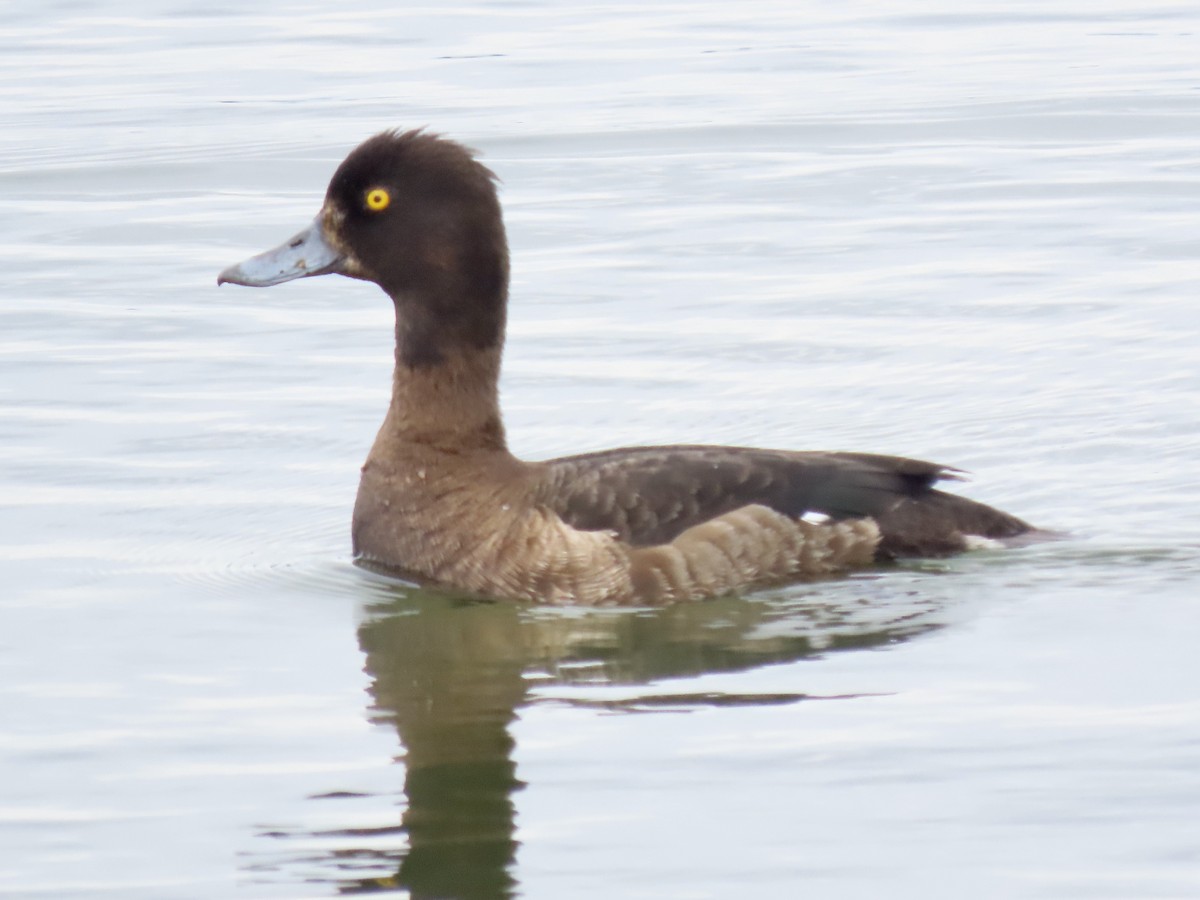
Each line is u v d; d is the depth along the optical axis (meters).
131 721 10.73
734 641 11.65
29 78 27.19
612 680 11.15
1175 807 9.42
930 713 10.53
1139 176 22.73
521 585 12.42
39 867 9.15
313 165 23.12
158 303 19.03
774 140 24.33
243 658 11.64
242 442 15.59
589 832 9.34
